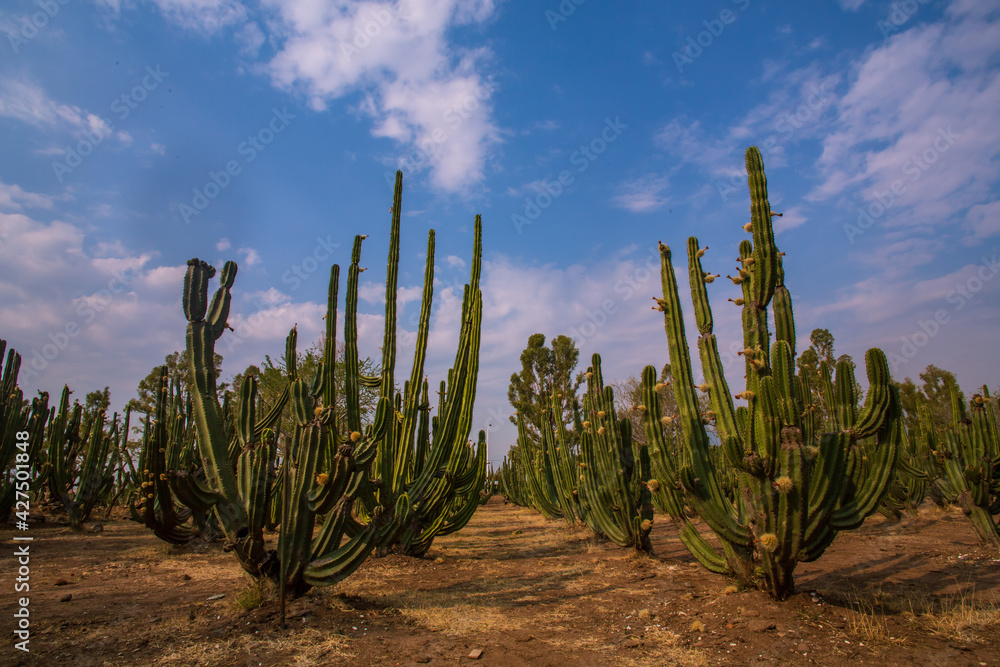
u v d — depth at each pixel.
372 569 8.12
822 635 4.50
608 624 5.35
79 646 4.39
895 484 12.72
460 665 4.26
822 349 17.39
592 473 10.58
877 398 4.89
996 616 4.79
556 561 9.05
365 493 9.02
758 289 5.99
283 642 4.52
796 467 4.94
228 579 7.09
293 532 5.30
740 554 5.64
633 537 9.11
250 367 14.98
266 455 5.75
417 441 10.16
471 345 9.88
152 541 10.71
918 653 4.15
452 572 8.09
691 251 6.63
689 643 4.63
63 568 7.87
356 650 4.48
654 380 6.62
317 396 7.69
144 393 17.06
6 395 11.54
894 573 6.82
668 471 6.45
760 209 6.08
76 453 13.53
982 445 9.11
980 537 8.44
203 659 4.16
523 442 17.59
